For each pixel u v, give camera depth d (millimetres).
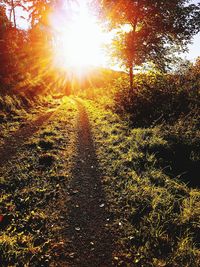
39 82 29797
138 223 5840
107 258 4871
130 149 10383
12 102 18000
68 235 5496
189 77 17828
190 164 8977
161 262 4625
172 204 6430
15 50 31016
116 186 7594
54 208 6504
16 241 5156
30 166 9016
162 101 16547
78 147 11414
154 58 21016
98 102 27688
